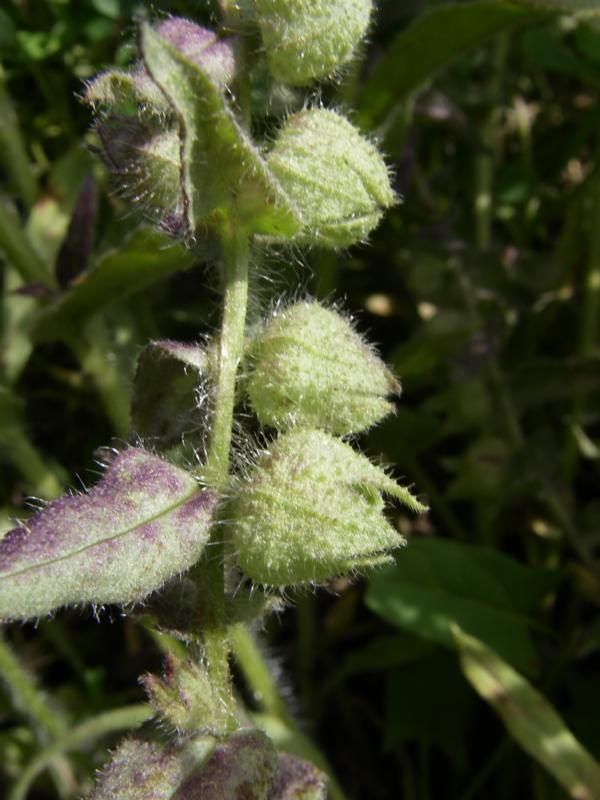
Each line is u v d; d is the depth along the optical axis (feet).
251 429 0.25
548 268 0.45
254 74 0.26
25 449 0.41
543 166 0.54
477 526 0.45
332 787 0.35
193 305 0.46
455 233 0.48
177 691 0.22
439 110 0.46
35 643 0.46
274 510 0.22
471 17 0.36
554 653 0.40
